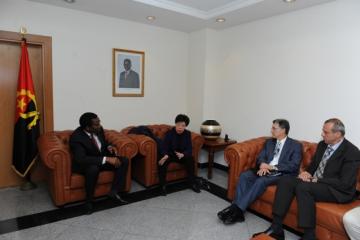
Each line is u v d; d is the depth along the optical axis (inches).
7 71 117.6
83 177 103.4
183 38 167.2
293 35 120.3
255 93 139.4
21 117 113.9
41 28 119.3
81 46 130.6
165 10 125.3
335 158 87.7
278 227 86.1
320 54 110.7
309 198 81.7
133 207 106.6
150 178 123.6
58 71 125.6
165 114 165.5
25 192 117.7
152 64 155.8
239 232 90.0
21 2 113.7
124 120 149.1
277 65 127.8
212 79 161.2
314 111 114.3
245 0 115.0
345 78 103.3
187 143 128.9
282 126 105.0
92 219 95.8
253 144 117.0
